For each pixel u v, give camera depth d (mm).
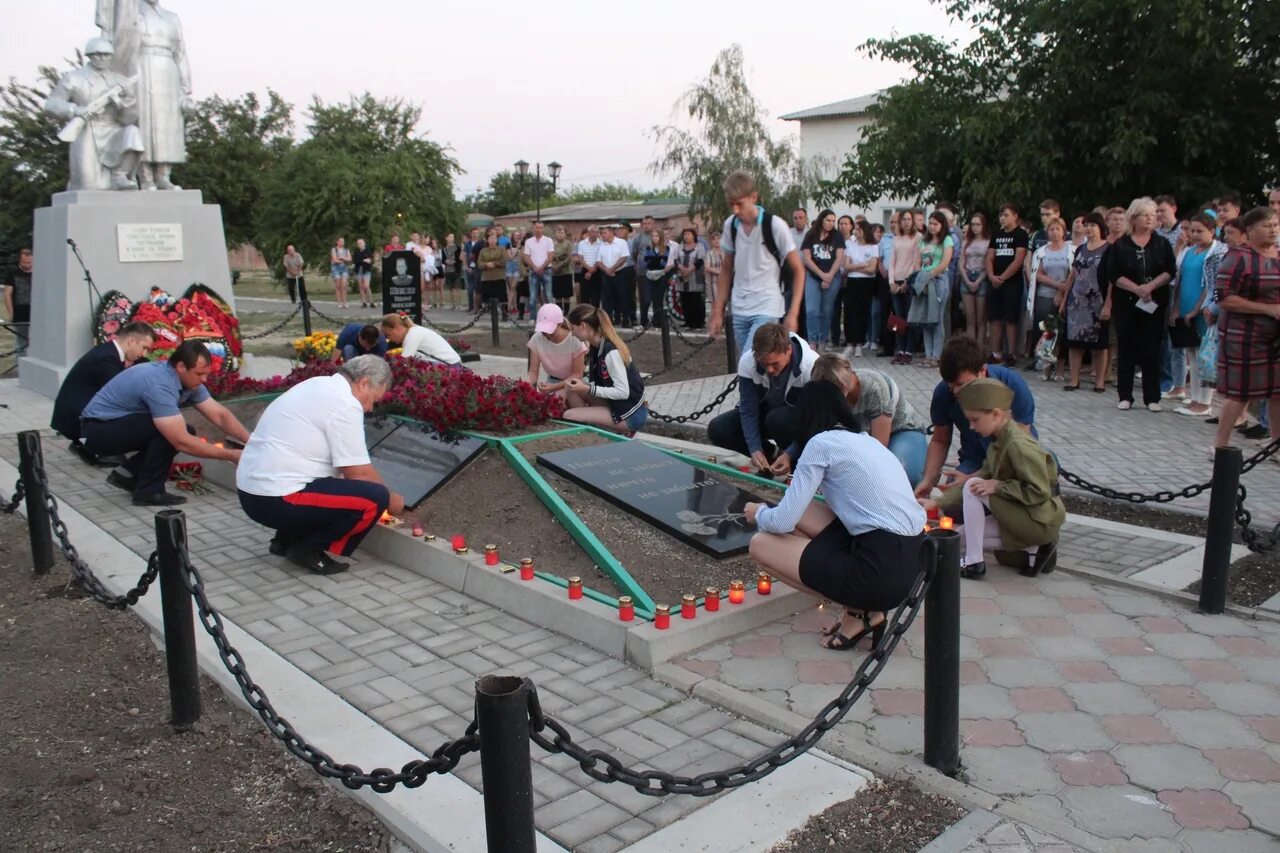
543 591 5137
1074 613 5109
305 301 17219
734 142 23094
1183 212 14711
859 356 14031
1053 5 14539
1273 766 3689
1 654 5031
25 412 11180
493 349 16953
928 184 17031
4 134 36125
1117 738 3902
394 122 37312
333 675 4594
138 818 3619
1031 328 13078
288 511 5762
